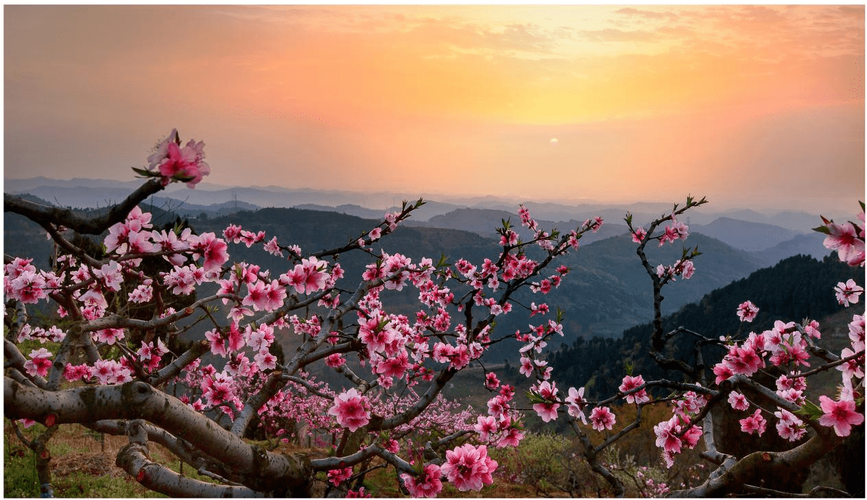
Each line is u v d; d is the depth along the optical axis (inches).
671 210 283.9
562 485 526.6
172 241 128.7
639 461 666.2
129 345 179.6
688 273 262.1
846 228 102.4
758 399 269.1
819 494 150.1
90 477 348.8
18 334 187.0
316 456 478.9
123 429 139.9
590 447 169.6
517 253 314.2
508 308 299.7
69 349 121.6
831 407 119.9
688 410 183.8
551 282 308.2
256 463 125.7
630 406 689.0
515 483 602.9
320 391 151.5
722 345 219.8
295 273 155.8
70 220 93.0
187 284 168.6
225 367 186.5
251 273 156.9
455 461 133.0
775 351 162.2
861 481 419.2
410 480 135.8
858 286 187.0
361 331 156.3
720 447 442.0
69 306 164.9
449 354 192.7
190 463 138.3
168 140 86.9
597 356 4458.7
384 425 155.5
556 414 170.6
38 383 138.3
